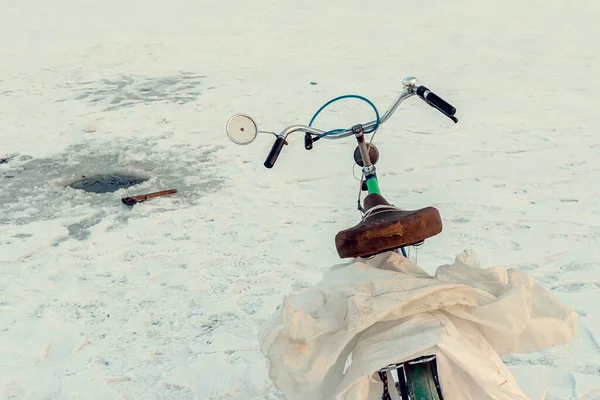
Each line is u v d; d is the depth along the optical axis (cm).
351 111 1067
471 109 1038
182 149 880
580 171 725
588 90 1141
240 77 1378
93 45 1853
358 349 205
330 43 1772
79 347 421
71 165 826
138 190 727
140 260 552
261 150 863
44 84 1377
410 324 202
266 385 369
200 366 393
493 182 704
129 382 382
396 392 216
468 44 1684
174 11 2519
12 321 458
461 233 572
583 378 356
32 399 369
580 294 452
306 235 592
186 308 467
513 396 193
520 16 2167
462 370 200
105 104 1177
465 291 213
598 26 1900
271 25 2134
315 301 215
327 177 752
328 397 216
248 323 442
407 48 1664
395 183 718
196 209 664
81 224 637
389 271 218
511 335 215
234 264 538
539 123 935
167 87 1306
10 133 993
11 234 615
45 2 2809
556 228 574
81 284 511
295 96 1195
